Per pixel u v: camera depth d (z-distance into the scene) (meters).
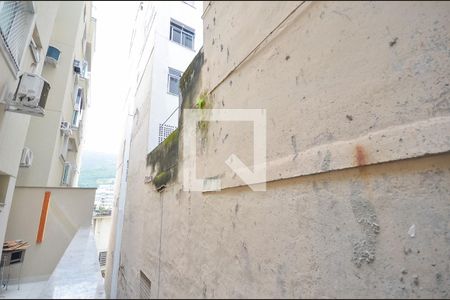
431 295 1.22
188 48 7.94
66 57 7.07
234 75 2.59
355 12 1.53
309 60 1.75
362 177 1.39
